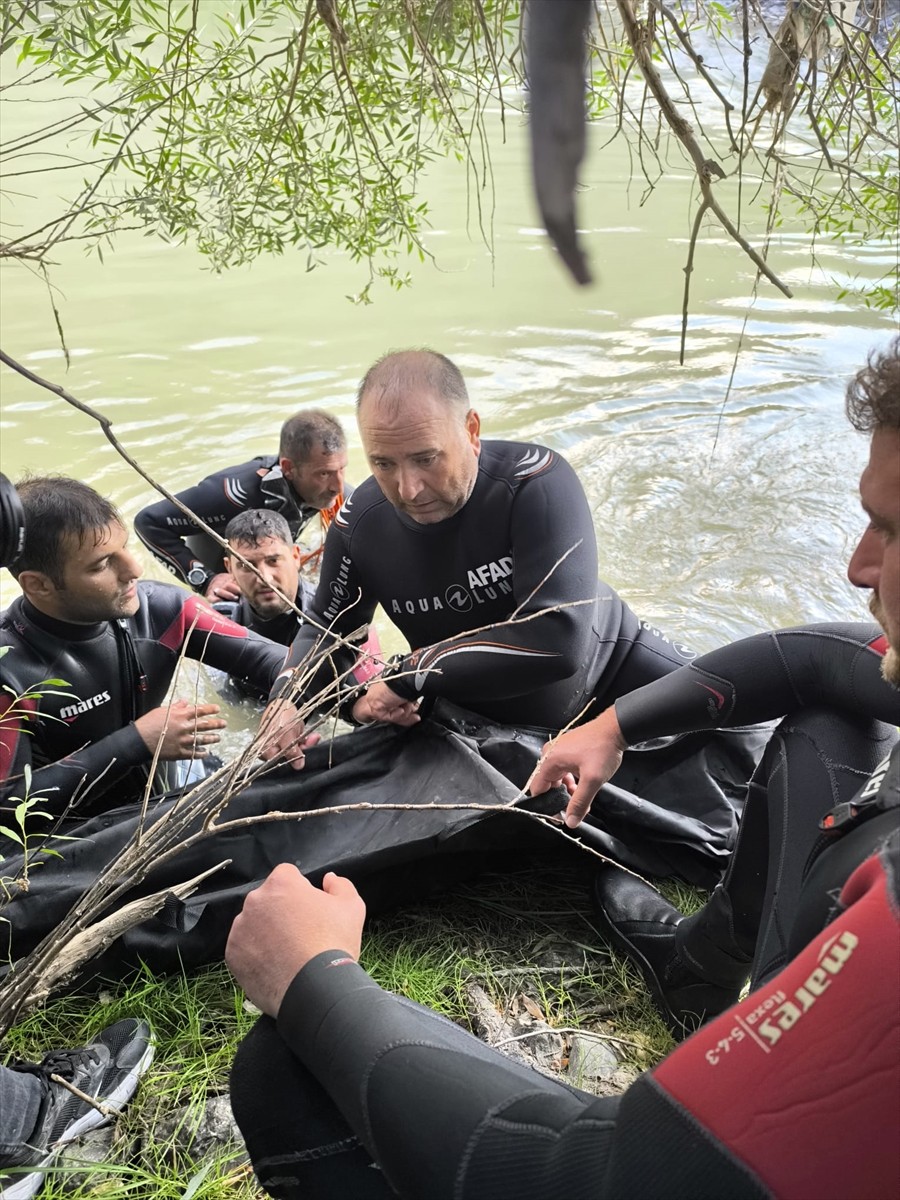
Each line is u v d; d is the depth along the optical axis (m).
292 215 2.95
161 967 2.19
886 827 1.04
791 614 3.82
